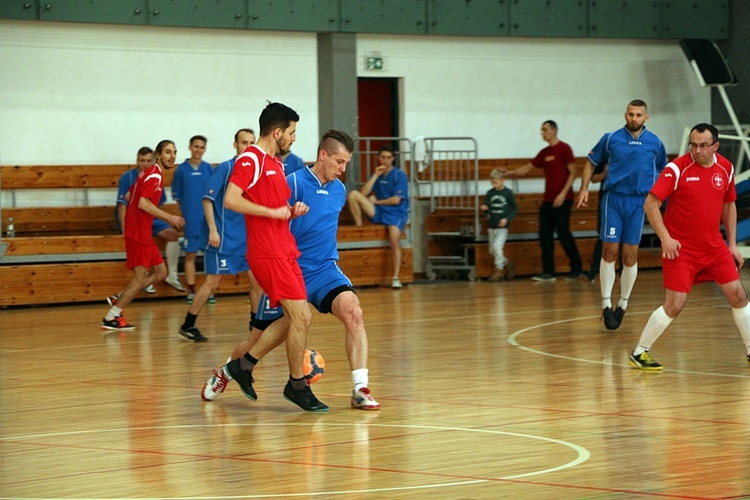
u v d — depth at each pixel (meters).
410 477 5.40
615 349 10.23
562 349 10.28
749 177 19.42
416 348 10.50
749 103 21.34
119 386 8.55
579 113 20.94
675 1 21.09
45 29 16.59
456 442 6.27
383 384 8.46
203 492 5.16
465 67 19.91
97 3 16.58
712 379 8.48
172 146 12.46
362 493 5.09
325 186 7.42
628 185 11.41
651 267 20.42
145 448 6.23
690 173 8.77
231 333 11.98
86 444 6.38
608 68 21.16
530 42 20.45
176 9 17.14
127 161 17.28
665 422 6.79
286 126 7.12
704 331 11.43
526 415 7.08
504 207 18.11
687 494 4.99
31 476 5.57
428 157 19.53
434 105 19.69
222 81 17.94
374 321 12.85
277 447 6.20
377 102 19.64
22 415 7.37
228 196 6.98
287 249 7.15
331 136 7.37
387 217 17.61
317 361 8.02
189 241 15.31
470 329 11.94
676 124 21.80
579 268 18.36
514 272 18.80
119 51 17.14
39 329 12.64
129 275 15.87
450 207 18.83
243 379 7.58
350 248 17.45
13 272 15.12
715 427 6.61
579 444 6.15
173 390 8.33
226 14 17.52
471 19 19.44
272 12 17.88
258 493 5.12
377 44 19.11
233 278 16.67
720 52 20.88
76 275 15.48
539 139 20.62
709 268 8.93
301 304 7.18
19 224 16.12
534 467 5.59
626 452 5.93
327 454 5.99
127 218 12.41
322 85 18.62
